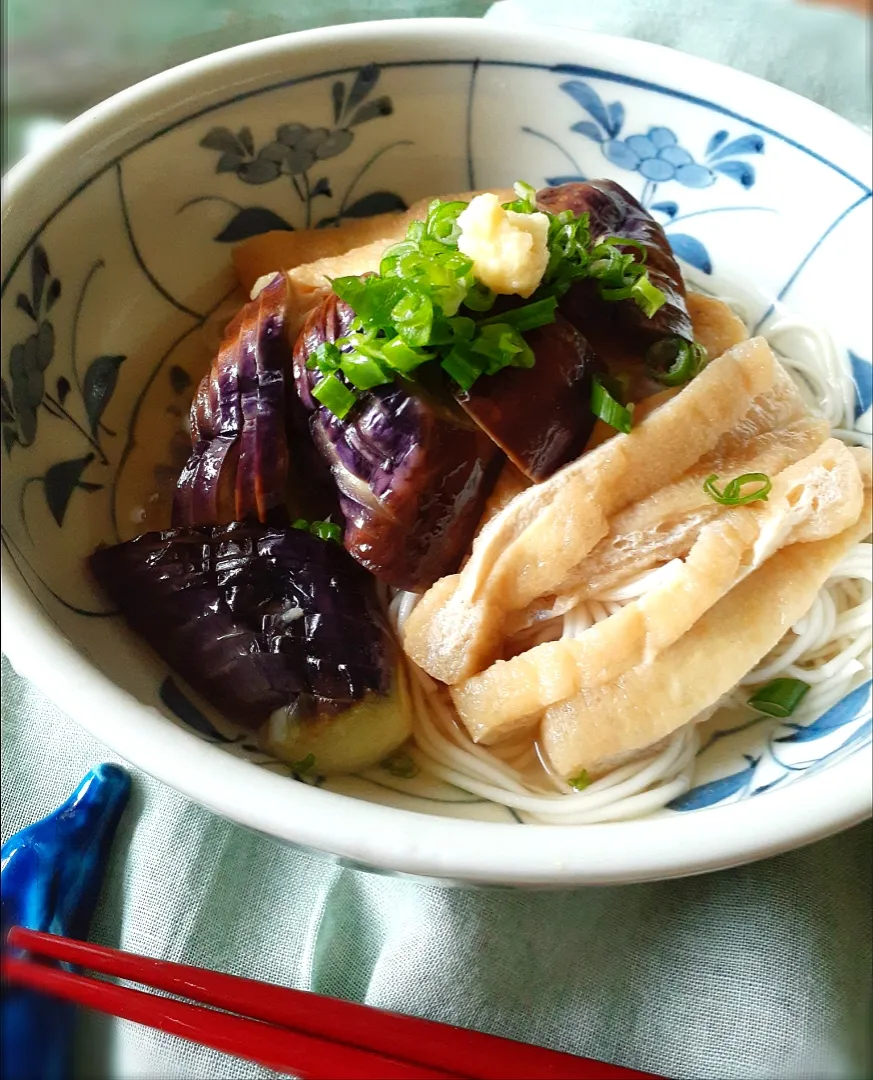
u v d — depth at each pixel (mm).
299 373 183
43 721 198
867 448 214
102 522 189
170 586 169
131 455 202
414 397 171
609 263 190
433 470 171
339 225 242
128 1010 150
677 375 191
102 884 180
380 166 240
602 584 180
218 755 125
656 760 179
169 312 217
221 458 181
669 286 203
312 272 209
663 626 166
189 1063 162
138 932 173
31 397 175
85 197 189
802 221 230
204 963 171
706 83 226
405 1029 151
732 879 174
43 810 191
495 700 171
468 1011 164
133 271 207
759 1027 160
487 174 249
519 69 231
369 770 179
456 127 240
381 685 172
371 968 173
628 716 166
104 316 200
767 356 191
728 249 243
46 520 170
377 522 173
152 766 122
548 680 166
